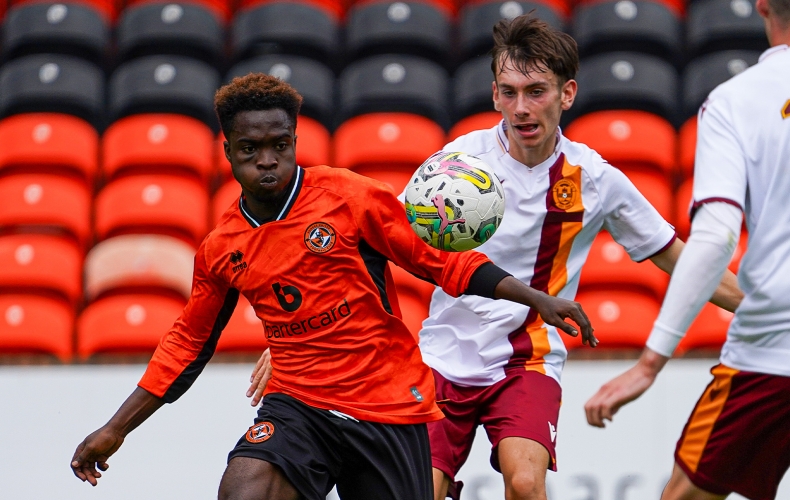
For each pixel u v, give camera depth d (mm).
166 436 20312
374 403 13516
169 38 34375
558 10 35719
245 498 12898
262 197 13094
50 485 20234
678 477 13773
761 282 12531
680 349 25969
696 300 11570
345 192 13320
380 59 33625
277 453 13219
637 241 15859
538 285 15867
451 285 13086
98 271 28219
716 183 11844
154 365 14430
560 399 15695
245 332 26094
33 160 31031
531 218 15648
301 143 30766
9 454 20312
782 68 12391
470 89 32500
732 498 20078
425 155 30891
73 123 31859
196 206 30031
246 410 20391
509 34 15031
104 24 35219
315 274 13258
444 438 15891
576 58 15125
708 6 34406
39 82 32875
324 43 34688
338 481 14203
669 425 19891
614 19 34000
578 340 25969
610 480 19828
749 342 12898
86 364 21266
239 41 34812
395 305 13906
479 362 15836
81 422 20422
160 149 31141
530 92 14789
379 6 34812
